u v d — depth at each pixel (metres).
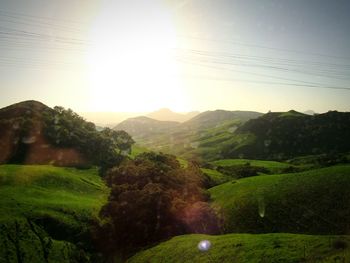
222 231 69.06
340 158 148.50
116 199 80.50
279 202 71.88
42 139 123.94
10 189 76.56
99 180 101.50
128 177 93.19
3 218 62.53
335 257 34.69
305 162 162.62
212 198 87.12
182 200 77.81
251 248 45.06
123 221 71.00
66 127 134.50
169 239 64.12
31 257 56.91
